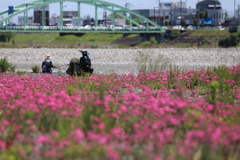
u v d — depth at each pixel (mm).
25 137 21891
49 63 80500
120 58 140375
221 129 21031
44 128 23750
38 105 26516
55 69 103625
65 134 21781
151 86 49562
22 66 120125
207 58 144125
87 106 25859
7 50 154750
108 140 18391
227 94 39281
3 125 22500
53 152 17688
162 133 19797
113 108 28125
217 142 18859
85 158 18109
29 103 28578
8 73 81500
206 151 18078
